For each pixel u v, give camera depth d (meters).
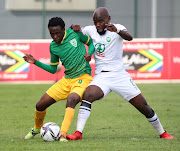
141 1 75.06
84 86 20.31
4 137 22.16
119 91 20.44
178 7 75.69
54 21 19.70
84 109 19.75
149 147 18.17
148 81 65.19
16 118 30.28
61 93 20.58
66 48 20.33
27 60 20.42
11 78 64.38
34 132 21.61
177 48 65.44
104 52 20.55
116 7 74.94
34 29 75.19
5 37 75.12
